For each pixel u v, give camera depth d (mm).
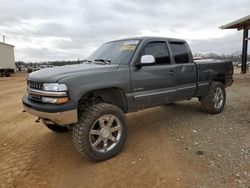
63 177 3746
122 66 4473
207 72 6145
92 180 3592
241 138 4762
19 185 3604
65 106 3717
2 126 6578
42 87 3918
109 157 4160
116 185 3428
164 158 4082
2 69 38375
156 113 6812
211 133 5094
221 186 3283
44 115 3879
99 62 4918
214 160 3951
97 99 4496
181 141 4750
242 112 6488
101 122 4070
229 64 6953
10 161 4371
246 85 11773
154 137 5031
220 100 6551
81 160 4234
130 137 5094
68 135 5484
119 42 5363
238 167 3721
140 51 4738
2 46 38656
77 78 3859
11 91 15539
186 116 6387
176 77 5316
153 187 3328
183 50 5703
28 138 5504
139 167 3848
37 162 4285
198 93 6008
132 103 4578
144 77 4691
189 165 3826
